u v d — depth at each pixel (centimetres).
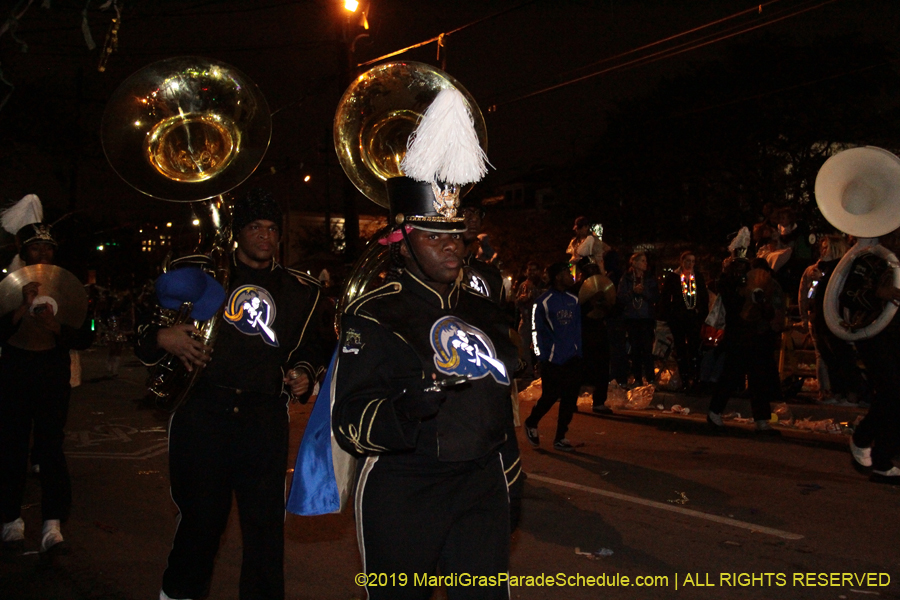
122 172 372
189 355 307
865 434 629
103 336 2656
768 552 462
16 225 493
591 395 1144
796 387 1002
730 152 2698
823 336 834
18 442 476
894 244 615
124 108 375
